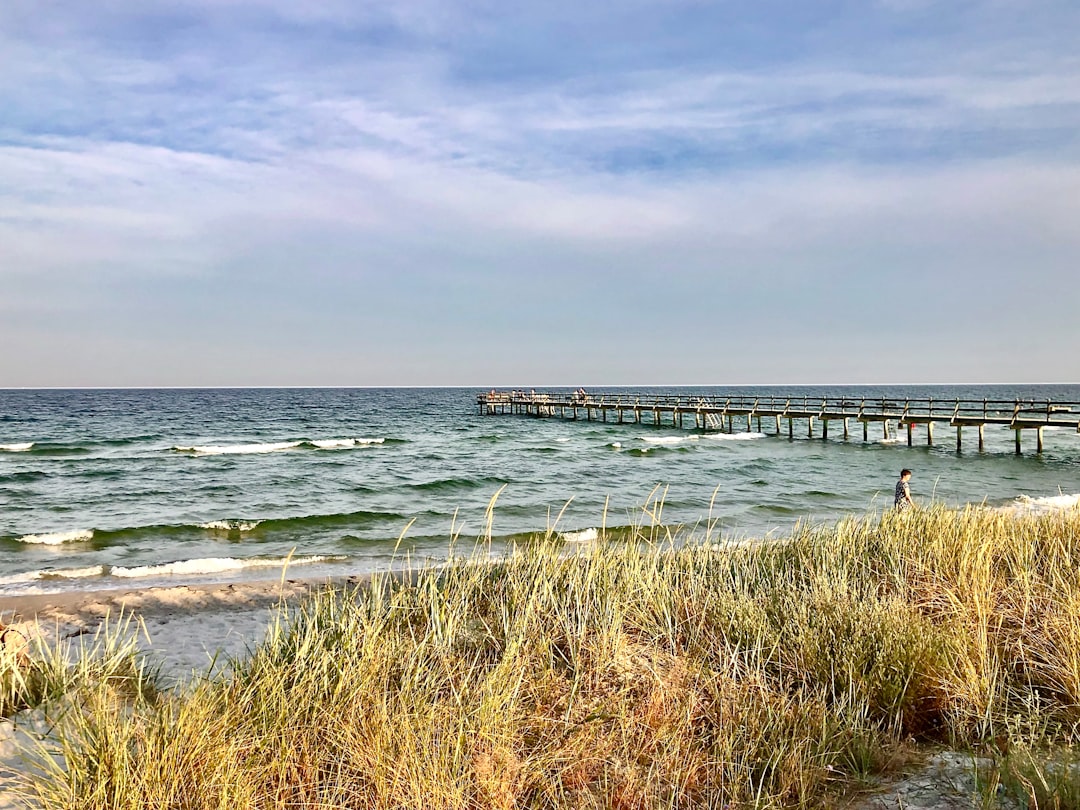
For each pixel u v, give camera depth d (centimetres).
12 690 431
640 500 1869
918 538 762
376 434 4662
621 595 582
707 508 1747
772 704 428
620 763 376
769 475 2434
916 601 595
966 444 3719
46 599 870
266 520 1545
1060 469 2598
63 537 1395
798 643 502
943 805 350
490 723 372
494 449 3491
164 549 1320
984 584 563
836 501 1858
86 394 17650
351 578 997
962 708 427
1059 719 419
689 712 415
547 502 1855
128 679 484
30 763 354
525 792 355
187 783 321
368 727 365
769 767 375
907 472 1209
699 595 601
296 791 331
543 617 544
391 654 450
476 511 1719
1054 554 667
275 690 389
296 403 11088
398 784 326
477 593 626
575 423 5412
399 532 1459
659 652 508
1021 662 486
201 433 4838
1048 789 327
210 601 868
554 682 448
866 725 424
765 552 758
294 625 541
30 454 3288
